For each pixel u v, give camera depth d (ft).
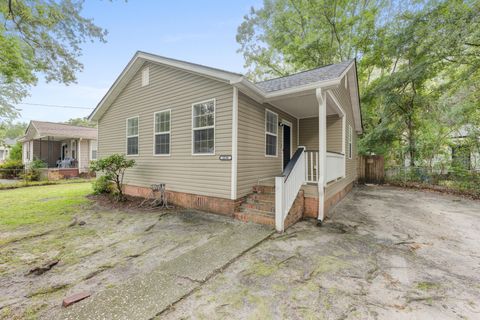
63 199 23.63
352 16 44.70
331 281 8.11
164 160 20.90
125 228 14.32
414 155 36.50
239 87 15.65
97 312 6.36
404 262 9.66
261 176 19.10
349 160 29.04
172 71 20.12
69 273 8.75
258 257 10.09
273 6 49.44
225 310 6.53
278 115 21.81
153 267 9.14
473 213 18.29
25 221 15.83
